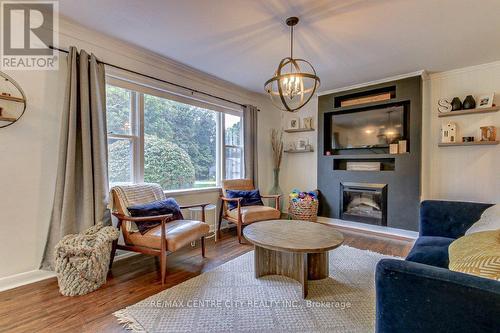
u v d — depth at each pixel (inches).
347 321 65.1
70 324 63.2
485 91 128.4
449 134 134.0
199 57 122.1
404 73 141.6
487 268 36.0
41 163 89.2
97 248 80.7
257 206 143.9
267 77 149.6
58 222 88.5
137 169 119.4
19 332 60.0
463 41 104.5
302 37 102.0
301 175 198.2
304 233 88.7
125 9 84.7
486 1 78.1
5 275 81.9
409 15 86.0
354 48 111.2
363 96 163.9
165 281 86.9
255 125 177.6
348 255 112.0
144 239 90.5
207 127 156.1
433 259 67.1
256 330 61.6
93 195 95.0
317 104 184.7
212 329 61.9
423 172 142.4
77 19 91.2
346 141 168.6
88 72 95.9
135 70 115.3
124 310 69.1
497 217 73.0
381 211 150.9
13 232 83.6
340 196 167.9
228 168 169.6
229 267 98.8
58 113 92.7
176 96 135.0
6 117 81.4
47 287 82.3
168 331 61.1
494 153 127.3
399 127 147.7
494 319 28.5
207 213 150.7
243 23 92.4
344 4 80.6
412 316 33.9
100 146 98.1
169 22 92.4
